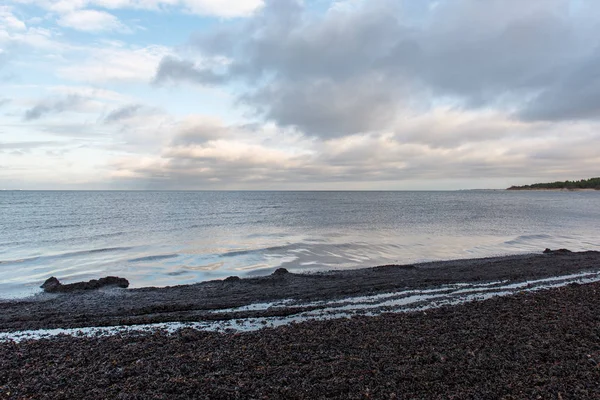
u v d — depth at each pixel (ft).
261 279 44.06
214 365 20.15
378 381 18.13
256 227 103.91
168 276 47.65
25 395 17.07
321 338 24.07
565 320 27.12
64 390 17.51
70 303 34.94
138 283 44.39
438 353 21.42
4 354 21.95
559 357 20.72
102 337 25.22
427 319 28.04
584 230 102.37
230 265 53.67
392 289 39.73
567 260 56.65
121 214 153.69
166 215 150.20
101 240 77.36
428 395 16.83
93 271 49.57
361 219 133.28
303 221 124.26
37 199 325.62
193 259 57.26
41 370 19.71
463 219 135.85
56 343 23.90
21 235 85.05
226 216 146.30
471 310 30.30
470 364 19.93
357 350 22.07
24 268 50.93
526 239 83.66
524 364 19.90
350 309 32.37
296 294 37.73
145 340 24.29
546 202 317.42
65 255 59.52
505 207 230.27
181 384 18.03
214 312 32.04
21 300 36.22
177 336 25.11
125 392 17.28
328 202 310.45
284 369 19.56
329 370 19.39
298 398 16.75
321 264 55.21
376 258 60.23
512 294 35.94
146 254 60.54
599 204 275.18
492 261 56.34
